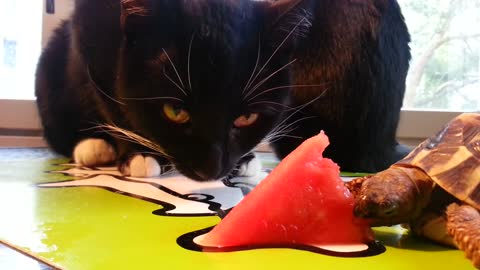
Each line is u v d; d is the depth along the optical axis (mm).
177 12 244
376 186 161
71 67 332
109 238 172
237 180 296
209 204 230
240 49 246
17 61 517
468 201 157
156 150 282
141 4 241
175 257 154
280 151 368
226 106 243
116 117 293
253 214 168
